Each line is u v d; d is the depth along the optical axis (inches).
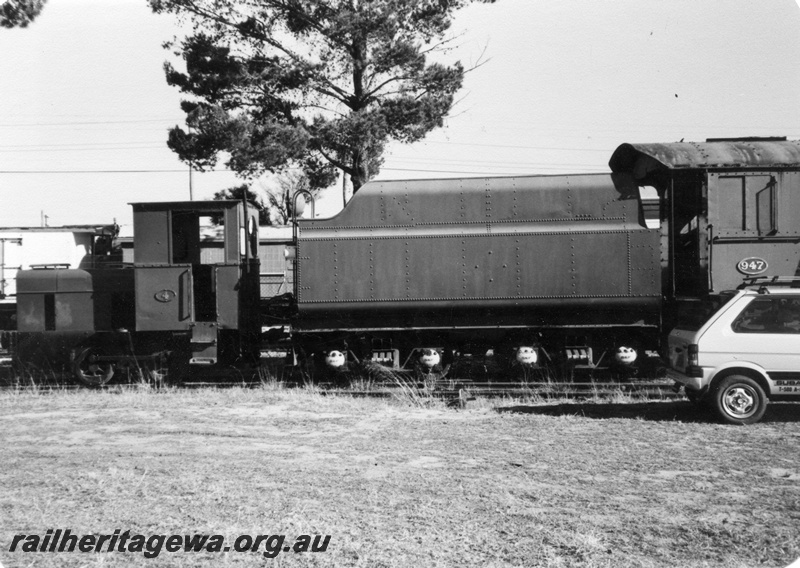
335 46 850.8
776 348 352.8
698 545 206.2
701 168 438.9
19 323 531.5
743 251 441.7
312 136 862.5
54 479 275.1
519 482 266.7
